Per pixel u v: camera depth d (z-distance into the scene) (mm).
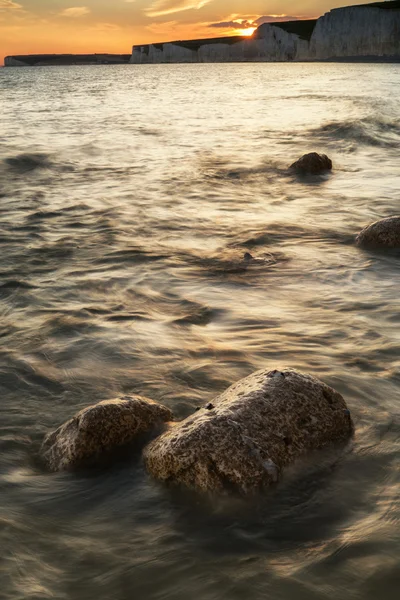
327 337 6883
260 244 10758
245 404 4512
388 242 10227
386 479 4379
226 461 4176
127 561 3672
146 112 36844
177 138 24797
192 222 12352
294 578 3492
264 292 8383
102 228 11961
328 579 3479
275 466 4250
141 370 6211
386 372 6020
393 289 8391
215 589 3438
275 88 62000
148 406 5035
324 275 9031
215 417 4395
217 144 23078
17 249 10617
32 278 9148
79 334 7105
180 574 3557
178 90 63219
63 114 35594
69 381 6035
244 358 6406
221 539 3830
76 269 9547
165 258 10023
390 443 4816
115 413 4812
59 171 18172
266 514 4023
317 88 59312
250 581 3482
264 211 13211
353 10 146000
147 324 7359
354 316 7480
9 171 18031
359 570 3537
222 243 10867
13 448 4957
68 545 3822
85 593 3441
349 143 22641
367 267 9352
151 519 4031
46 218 12758
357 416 5219
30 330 7258
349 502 4137
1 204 14023
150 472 4438
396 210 13180
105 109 39375
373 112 31703
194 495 4191
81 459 4645
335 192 15016
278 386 4730
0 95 55750
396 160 19281
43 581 3529
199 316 7582
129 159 20016
